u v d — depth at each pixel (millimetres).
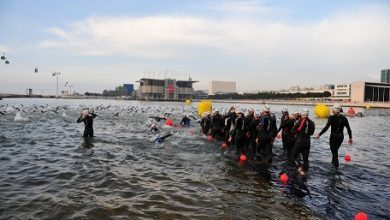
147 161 12344
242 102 178250
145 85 196875
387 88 151875
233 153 14156
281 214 7438
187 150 14750
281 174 10539
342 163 12836
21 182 9273
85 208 7426
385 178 10617
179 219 6996
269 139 12578
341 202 8281
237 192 8914
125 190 8797
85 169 10859
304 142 11039
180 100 191375
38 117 33625
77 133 20547
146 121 30375
